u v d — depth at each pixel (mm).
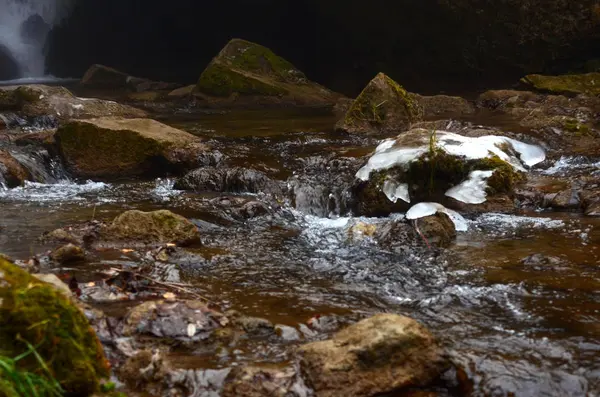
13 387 2582
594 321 3994
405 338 3316
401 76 19656
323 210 7289
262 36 24203
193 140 8945
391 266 5113
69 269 4773
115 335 3635
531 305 4258
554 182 7125
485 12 17406
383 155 7234
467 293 4496
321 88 16828
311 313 4172
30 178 8234
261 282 4770
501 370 3375
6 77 26938
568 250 5352
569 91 14078
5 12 29859
